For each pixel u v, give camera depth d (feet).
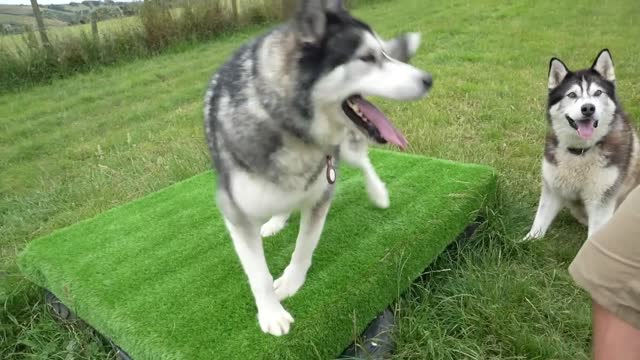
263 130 6.13
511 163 14.46
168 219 10.41
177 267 8.64
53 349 8.23
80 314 8.14
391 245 8.62
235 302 7.60
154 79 30.37
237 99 6.26
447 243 9.48
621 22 31.96
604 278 3.82
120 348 7.63
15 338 8.75
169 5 37.52
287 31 6.04
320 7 5.84
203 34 38.52
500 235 10.25
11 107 27.12
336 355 7.21
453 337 7.93
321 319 7.04
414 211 9.66
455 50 29.07
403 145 6.38
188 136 20.10
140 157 18.33
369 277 7.86
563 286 9.22
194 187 12.02
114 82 30.35
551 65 11.07
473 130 17.42
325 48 5.94
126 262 8.87
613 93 10.52
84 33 33.37
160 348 6.75
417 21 38.09
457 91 21.74
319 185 6.96
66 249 9.41
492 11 38.88
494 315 8.14
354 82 6.07
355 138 8.22
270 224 9.79
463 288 8.82
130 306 7.66
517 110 19.02
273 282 7.77
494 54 27.45
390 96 6.16
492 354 7.82
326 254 8.60
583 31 30.58
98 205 14.44
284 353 6.57
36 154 20.86
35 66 31.35
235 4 39.88
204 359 6.47
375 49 6.21
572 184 10.64
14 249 12.73
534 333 8.15
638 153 10.92
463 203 9.87
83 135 22.50
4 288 9.56
